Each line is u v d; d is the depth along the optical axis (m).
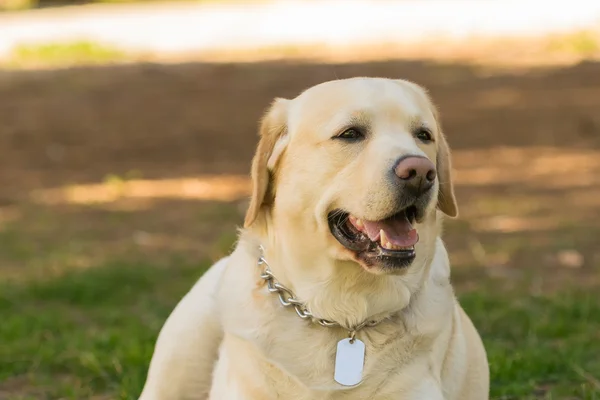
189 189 14.45
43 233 12.27
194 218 12.79
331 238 4.67
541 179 14.15
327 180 4.68
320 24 33.19
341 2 40.00
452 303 5.00
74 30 33.50
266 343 4.75
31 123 18.91
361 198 4.54
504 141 16.64
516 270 9.79
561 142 16.42
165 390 5.61
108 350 7.66
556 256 10.27
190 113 19.50
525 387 6.45
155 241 11.70
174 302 9.12
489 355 6.93
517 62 24.02
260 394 4.80
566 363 6.86
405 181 4.46
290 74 23.36
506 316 8.15
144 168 15.81
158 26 34.38
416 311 4.77
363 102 4.74
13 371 7.42
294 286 4.79
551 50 25.28
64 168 16.02
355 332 4.75
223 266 5.74
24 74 24.39
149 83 22.84
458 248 10.77
